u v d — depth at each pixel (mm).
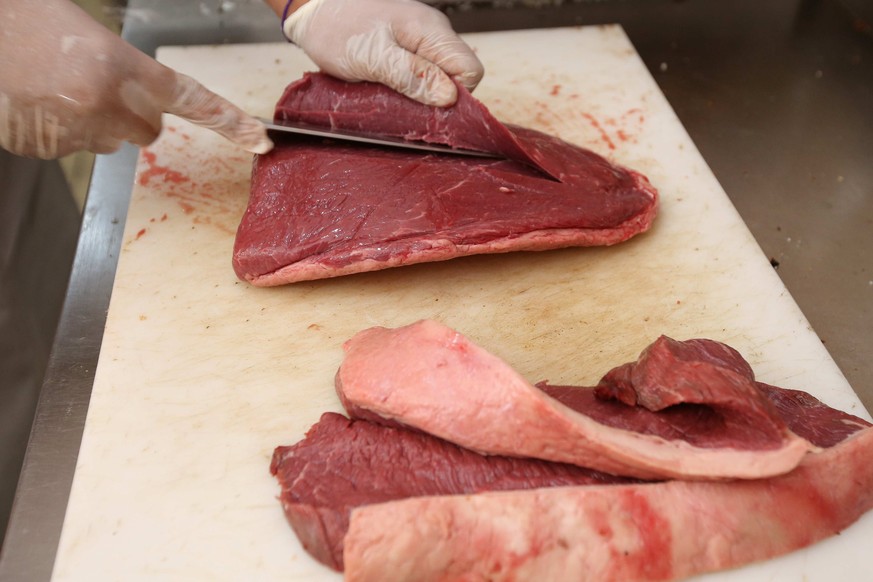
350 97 816
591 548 566
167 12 1061
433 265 781
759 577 591
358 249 734
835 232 848
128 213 812
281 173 775
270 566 597
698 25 1069
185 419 669
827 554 601
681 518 576
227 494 629
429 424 594
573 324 738
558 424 574
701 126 953
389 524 546
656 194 792
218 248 789
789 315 739
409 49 812
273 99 937
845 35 1061
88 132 735
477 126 779
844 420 635
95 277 780
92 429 660
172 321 731
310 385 694
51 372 710
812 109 972
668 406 600
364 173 766
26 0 704
